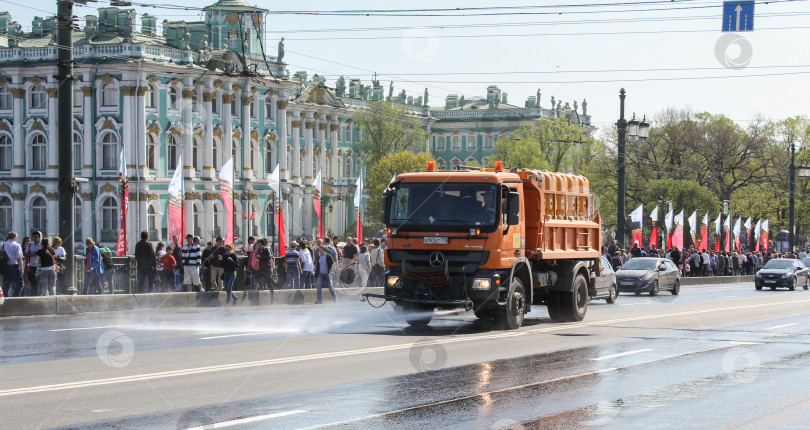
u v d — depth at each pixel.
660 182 77.56
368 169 101.19
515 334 19.70
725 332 20.98
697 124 91.81
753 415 10.90
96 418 10.01
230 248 29.66
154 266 28.94
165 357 14.98
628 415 10.78
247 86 77.00
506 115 121.44
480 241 19.94
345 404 11.10
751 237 95.44
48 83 69.44
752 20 22.25
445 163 123.94
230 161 46.84
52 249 27.23
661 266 41.66
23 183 70.25
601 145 93.81
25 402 10.86
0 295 21.77
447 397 11.72
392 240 20.61
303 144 94.88
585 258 24.64
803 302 33.88
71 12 25.56
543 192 21.86
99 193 67.75
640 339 19.14
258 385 12.32
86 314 24.77
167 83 69.69
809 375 14.33
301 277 34.25
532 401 11.57
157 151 68.94
